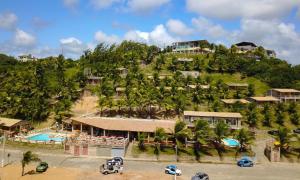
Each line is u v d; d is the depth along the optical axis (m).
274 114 131.75
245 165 88.88
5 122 112.50
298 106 142.12
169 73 179.88
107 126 103.44
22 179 73.75
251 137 96.88
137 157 93.19
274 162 93.38
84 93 145.88
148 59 197.62
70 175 77.00
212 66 187.38
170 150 95.31
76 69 186.88
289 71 183.00
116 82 149.12
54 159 90.25
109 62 197.12
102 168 78.69
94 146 94.44
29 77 142.62
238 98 149.50
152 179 75.31
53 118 123.88
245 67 190.25
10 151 95.88
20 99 124.81
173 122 108.88
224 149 97.38
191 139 97.25
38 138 106.56
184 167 86.62
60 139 104.50
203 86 152.88
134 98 124.12
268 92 155.62
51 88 142.00
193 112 115.38
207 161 92.31
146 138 100.81
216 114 113.25
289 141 95.94
